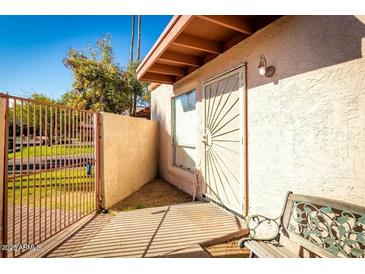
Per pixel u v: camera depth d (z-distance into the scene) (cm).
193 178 541
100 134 461
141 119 667
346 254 192
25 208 474
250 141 349
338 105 220
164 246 291
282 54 287
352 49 207
